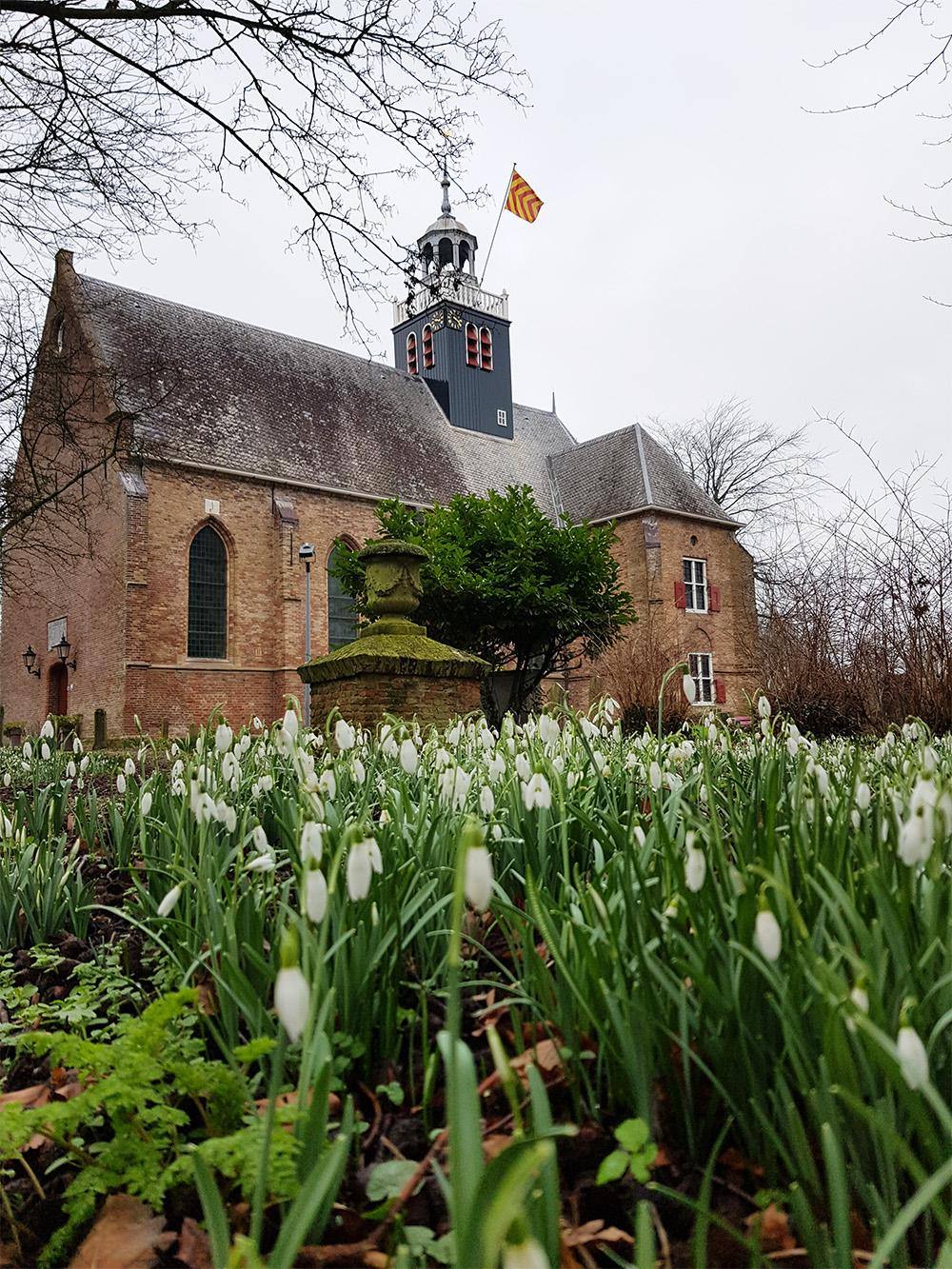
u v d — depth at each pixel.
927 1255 1.49
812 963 1.66
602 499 37.72
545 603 15.34
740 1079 1.82
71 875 3.96
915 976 1.79
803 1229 1.39
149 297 30.39
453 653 10.41
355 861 1.56
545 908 2.42
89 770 6.75
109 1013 2.84
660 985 1.96
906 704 10.09
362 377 36.16
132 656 24.64
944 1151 1.58
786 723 4.50
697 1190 1.73
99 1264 1.67
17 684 31.53
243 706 27.05
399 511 16.95
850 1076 1.55
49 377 13.38
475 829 1.19
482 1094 2.07
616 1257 1.49
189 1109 2.18
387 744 4.81
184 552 26.33
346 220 9.12
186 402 28.06
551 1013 2.14
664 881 2.35
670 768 4.15
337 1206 1.70
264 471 28.42
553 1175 1.28
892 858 2.26
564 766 4.06
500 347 40.97
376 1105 2.09
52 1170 2.10
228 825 3.03
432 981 2.58
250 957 2.38
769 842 2.29
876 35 6.96
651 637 20.02
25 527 16.95
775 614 12.71
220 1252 1.33
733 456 42.50
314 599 29.11
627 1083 1.93
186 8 7.75
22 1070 2.64
